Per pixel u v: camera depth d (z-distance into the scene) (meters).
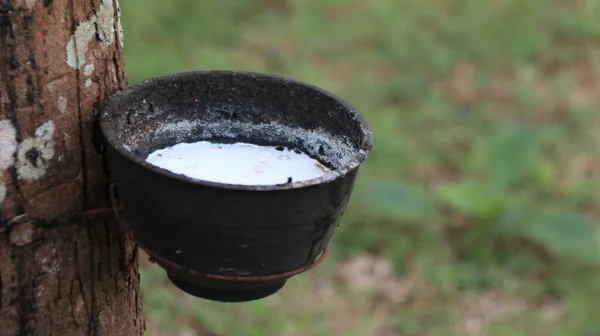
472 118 6.82
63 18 2.01
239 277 2.00
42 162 2.08
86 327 2.34
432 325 4.61
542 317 4.75
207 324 4.30
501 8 8.66
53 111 2.06
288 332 4.40
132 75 6.14
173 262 2.02
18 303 2.18
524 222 5.33
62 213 2.17
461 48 7.92
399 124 6.57
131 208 2.02
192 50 7.00
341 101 2.34
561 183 6.05
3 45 1.93
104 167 2.22
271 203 1.87
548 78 7.68
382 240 5.29
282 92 2.43
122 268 2.39
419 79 7.25
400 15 8.32
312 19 8.05
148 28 7.15
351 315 4.65
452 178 6.06
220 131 2.47
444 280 4.95
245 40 7.54
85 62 2.10
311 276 4.92
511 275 5.14
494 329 4.56
